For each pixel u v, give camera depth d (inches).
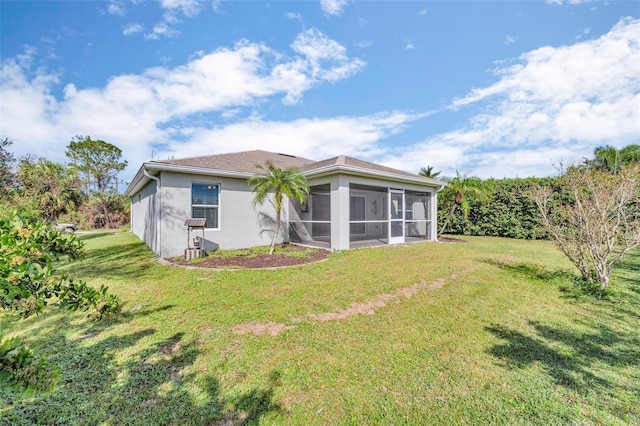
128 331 150.3
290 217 486.9
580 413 95.7
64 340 139.8
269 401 100.3
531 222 588.7
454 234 730.2
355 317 171.0
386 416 94.1
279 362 123.5
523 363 125.7
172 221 361.4
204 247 387.5
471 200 676.7
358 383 110.5
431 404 99.8
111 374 113.1
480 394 105.1
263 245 445.4
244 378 112.5
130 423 88.7
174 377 112.1
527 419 93.0
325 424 90.7
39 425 87.0
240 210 422.9
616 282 249.3
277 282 237.9
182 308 181.5
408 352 133.4
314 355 129.4
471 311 183.9
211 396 102.0
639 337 151.1
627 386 110.3
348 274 265.3
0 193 338.3
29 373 47.9
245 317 167.9
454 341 144.8
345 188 406.6
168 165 346.0
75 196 768.9
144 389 104.7
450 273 274.4
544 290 228.7
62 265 309.7
